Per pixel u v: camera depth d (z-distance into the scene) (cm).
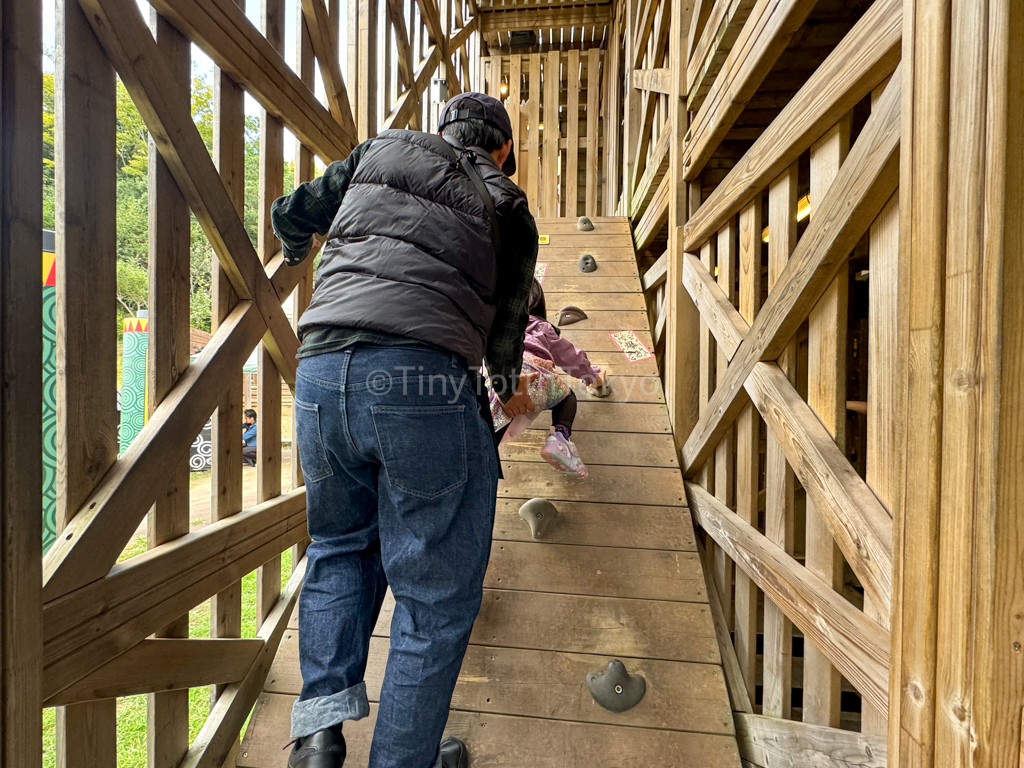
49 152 428
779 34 133
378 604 124
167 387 135
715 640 164
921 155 77
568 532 200
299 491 201
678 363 243
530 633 167
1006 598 65
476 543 110
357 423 104
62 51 103
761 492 255
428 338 105
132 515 118
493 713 148
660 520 204
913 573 79
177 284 138
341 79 230
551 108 594
